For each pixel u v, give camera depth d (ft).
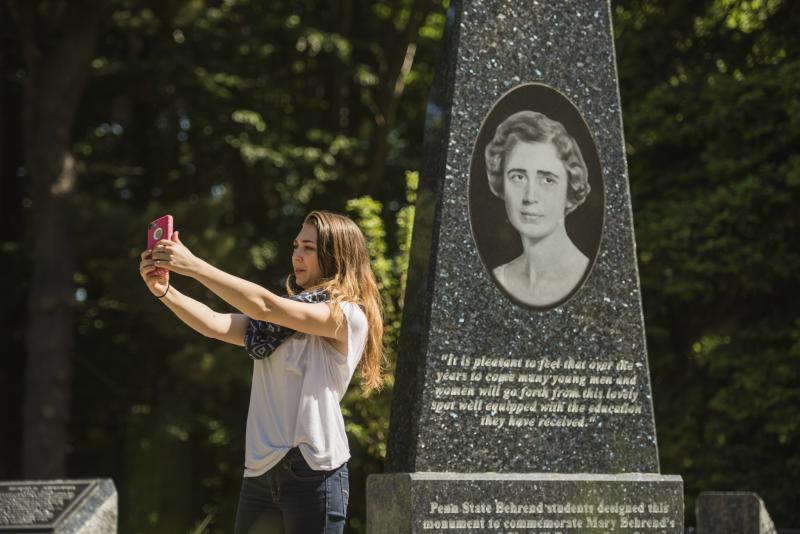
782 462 37.47
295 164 61.00
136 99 64.34
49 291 52.21
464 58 16.76
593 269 16.96
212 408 57.41
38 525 25.57
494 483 15.42
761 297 39.65
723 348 38.78
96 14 53.88
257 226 64.69
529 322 16.42
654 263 40.19
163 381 56.90
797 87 37.81
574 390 16.46
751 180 38.22
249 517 12.37
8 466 59.52
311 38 60.29
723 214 38.47
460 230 16.28
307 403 12.25
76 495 26.35
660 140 41.52
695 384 40.27
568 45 17.38
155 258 12.07
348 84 68.49
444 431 15.64
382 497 15.66
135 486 57.21
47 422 51.44
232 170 65.51
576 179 17.08
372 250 31.19
